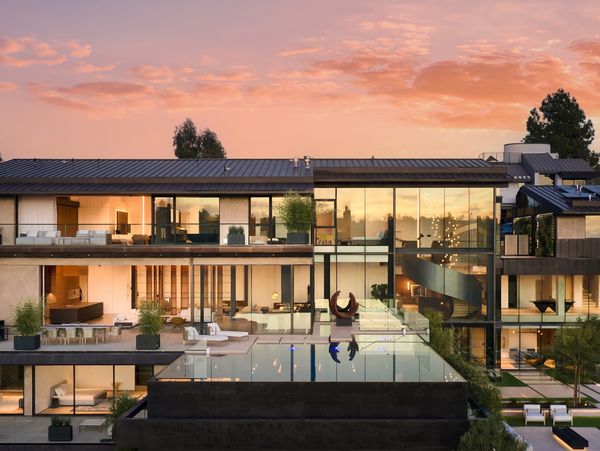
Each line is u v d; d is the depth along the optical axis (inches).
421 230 1154.7
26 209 1071.0
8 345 912.3
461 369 824.3
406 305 1152.2
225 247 978.1
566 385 1090.1
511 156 1907.0
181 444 625.3
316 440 623.5
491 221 1151.6
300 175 1139.3
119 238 1153.4
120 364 860.0
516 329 1278.3
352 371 647.1
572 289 1282.0
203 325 957.8
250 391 638.5
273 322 970.7
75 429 826.8
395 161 1328.7
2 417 879.1
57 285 1120.8
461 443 599.8
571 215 1288.1
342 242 1159.0
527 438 837.8
